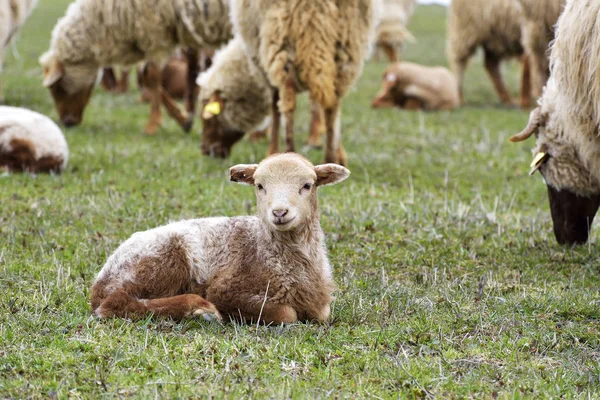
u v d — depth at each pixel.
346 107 24.25
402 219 11.39
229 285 7.11
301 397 5.65
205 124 15.75
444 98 24.72
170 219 10.88
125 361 6.28
